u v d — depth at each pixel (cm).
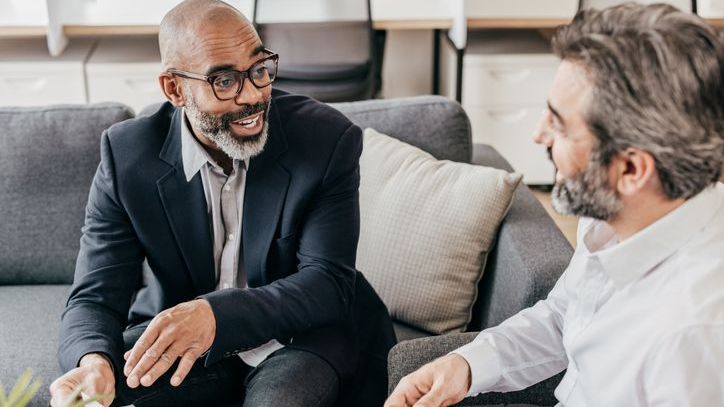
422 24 331
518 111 340
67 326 148
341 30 322
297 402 142
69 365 142
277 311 146
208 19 140
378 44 353
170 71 144
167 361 133
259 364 154
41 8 330
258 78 144
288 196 152
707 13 324
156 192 152
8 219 193
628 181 99
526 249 168
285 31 322
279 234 154
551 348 132
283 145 153
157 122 156
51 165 193
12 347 171
